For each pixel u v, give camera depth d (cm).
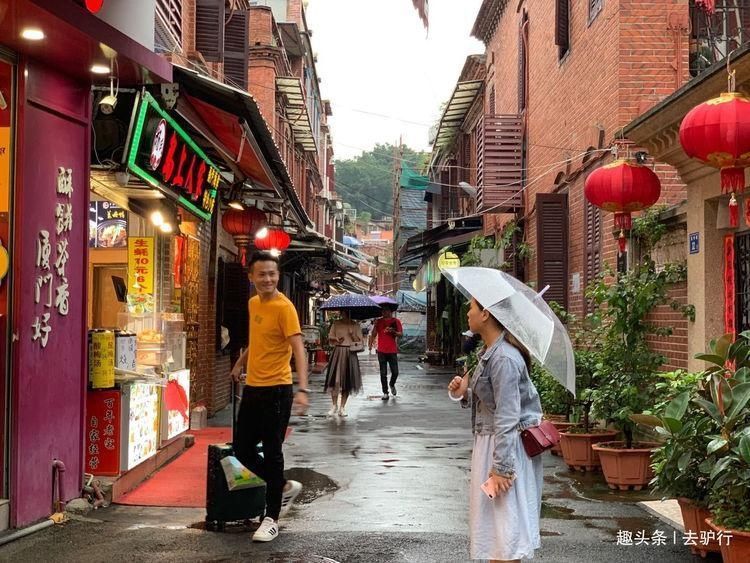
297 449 995
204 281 1273
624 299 809
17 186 554
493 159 1683
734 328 777
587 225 1203
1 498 547
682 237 880
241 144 842
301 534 583
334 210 4675
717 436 507
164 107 729
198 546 545
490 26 2169
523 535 408
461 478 808
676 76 1016
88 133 653
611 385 798
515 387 411
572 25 1288
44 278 585
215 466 591
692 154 607
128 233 963
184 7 1212
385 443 1048
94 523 599
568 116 1304
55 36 534
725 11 1033
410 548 548
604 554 540
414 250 2438
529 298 438
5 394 548
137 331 824
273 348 590
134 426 722
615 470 752
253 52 2006
